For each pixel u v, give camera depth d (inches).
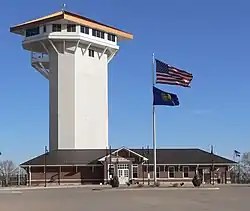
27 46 3422.7
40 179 3147.1
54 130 3314.5
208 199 1433.3
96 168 3171.8
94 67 3444.9
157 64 2015.3
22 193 1993.1
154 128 2134.6
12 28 3395.7
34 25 3316.9
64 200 1434.5
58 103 3312.0
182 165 3211.1
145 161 3161.9
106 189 2249.0
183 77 2011.6
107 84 3531.0
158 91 2057.1
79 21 3282.5
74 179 3154.5
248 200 1379.2
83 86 3361.2
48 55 3412.9
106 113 3484.3
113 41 3540.8
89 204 1238.3
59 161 3147.1
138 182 2965.1
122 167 3132.4
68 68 3329.2
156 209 1059.3
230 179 3371.1
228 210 1027.3
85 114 3346.5
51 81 3363.7
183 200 1385.3
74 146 3277.6
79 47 3368.6
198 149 3376.0
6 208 1134.4
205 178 3240.7
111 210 1040.2
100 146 3398.1
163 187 2325.3
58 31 3292.3
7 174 4404.5
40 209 1091.9
